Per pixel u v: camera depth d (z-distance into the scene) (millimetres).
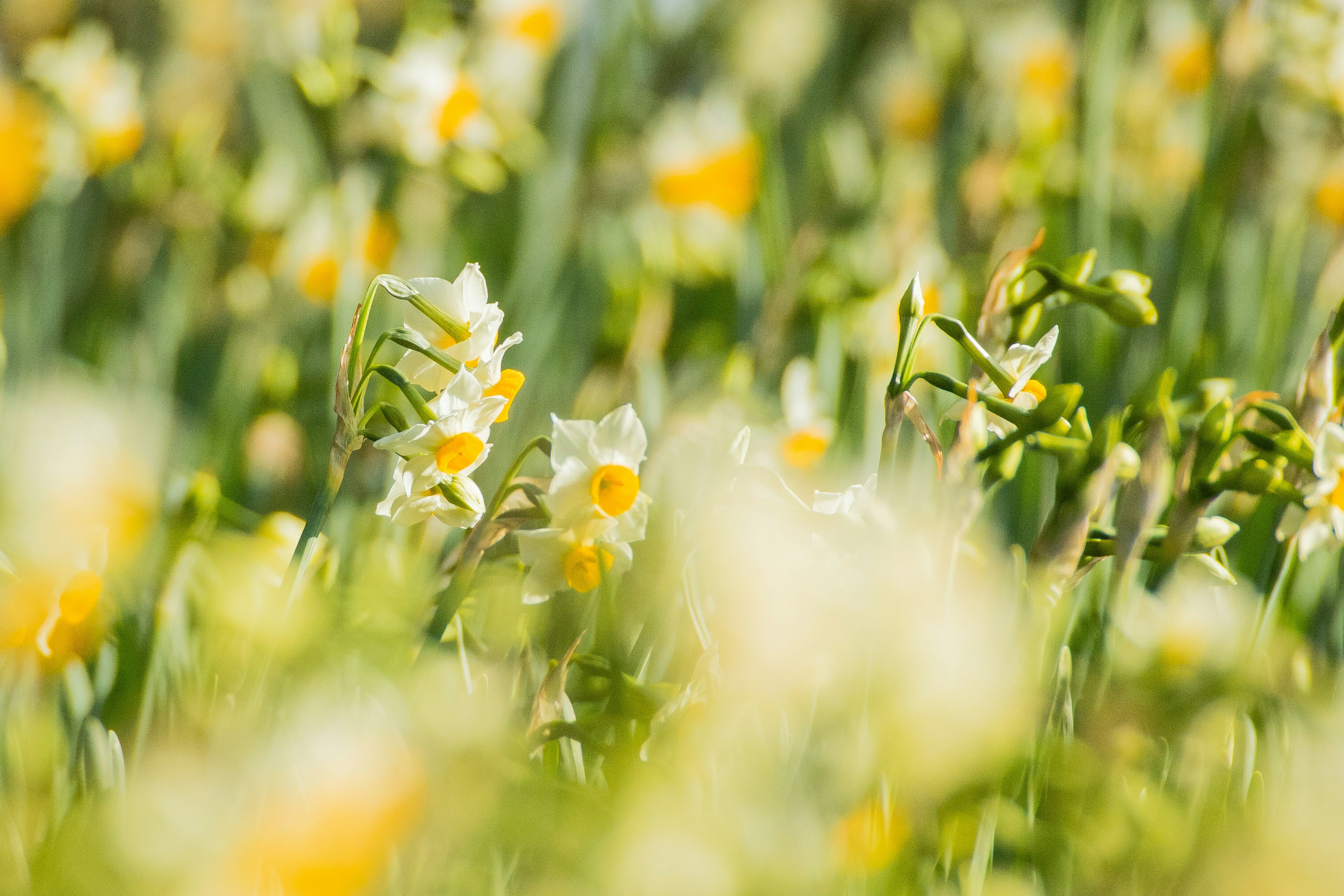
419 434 1536
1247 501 1707
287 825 1491
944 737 1557
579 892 1510
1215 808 1583
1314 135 2182
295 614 1552
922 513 1564
